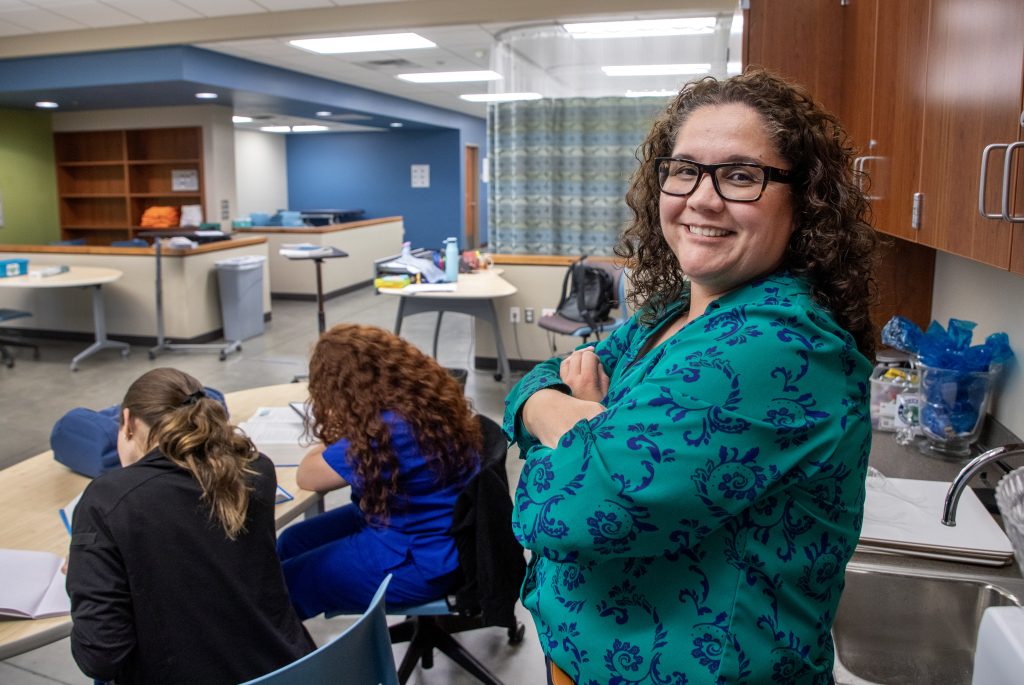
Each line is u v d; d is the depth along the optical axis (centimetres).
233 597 138
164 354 634
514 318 574
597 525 72
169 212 923
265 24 573
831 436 70
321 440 187
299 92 797
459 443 188
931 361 183
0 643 129
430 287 500
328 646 120
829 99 227
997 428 183
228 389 532
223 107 884
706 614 73
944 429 182
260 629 141
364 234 1016
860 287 78
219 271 671
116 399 506
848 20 216
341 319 800
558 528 74
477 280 532
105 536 129
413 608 191
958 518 141
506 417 100
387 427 181
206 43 611
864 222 79
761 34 229
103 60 639
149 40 607
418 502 189
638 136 576
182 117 877
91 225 973
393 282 502
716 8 488
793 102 76
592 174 586
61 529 169
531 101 578
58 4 538
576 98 577
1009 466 173
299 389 278
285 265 909
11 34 640
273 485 153
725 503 68
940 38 132
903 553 132
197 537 136
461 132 1338
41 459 209
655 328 96
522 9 516
